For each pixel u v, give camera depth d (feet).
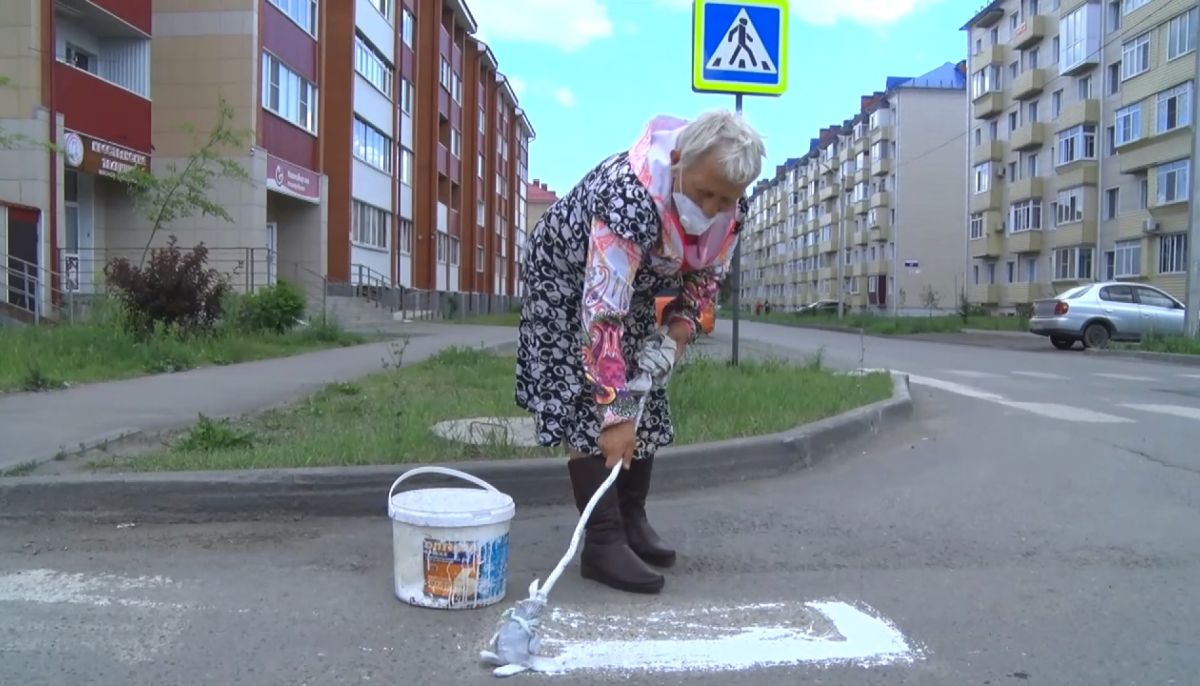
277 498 15.37
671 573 12.76
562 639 10.34
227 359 40.29
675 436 18.98
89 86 60.90
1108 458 20.70
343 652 9.92
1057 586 12.33
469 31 149.28
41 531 14.64
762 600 11.69
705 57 28.76
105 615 10.95
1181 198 118.73
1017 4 167.73
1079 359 59.31
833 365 45.16
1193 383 39.01
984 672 9.59
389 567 12.88
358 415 23.40
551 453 17.40
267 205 83.97
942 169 226.58
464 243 156.76
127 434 20.15
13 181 55.16
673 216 10.52
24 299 53.31
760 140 10.22
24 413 23.73
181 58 71.77
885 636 10.52
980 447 22.07
